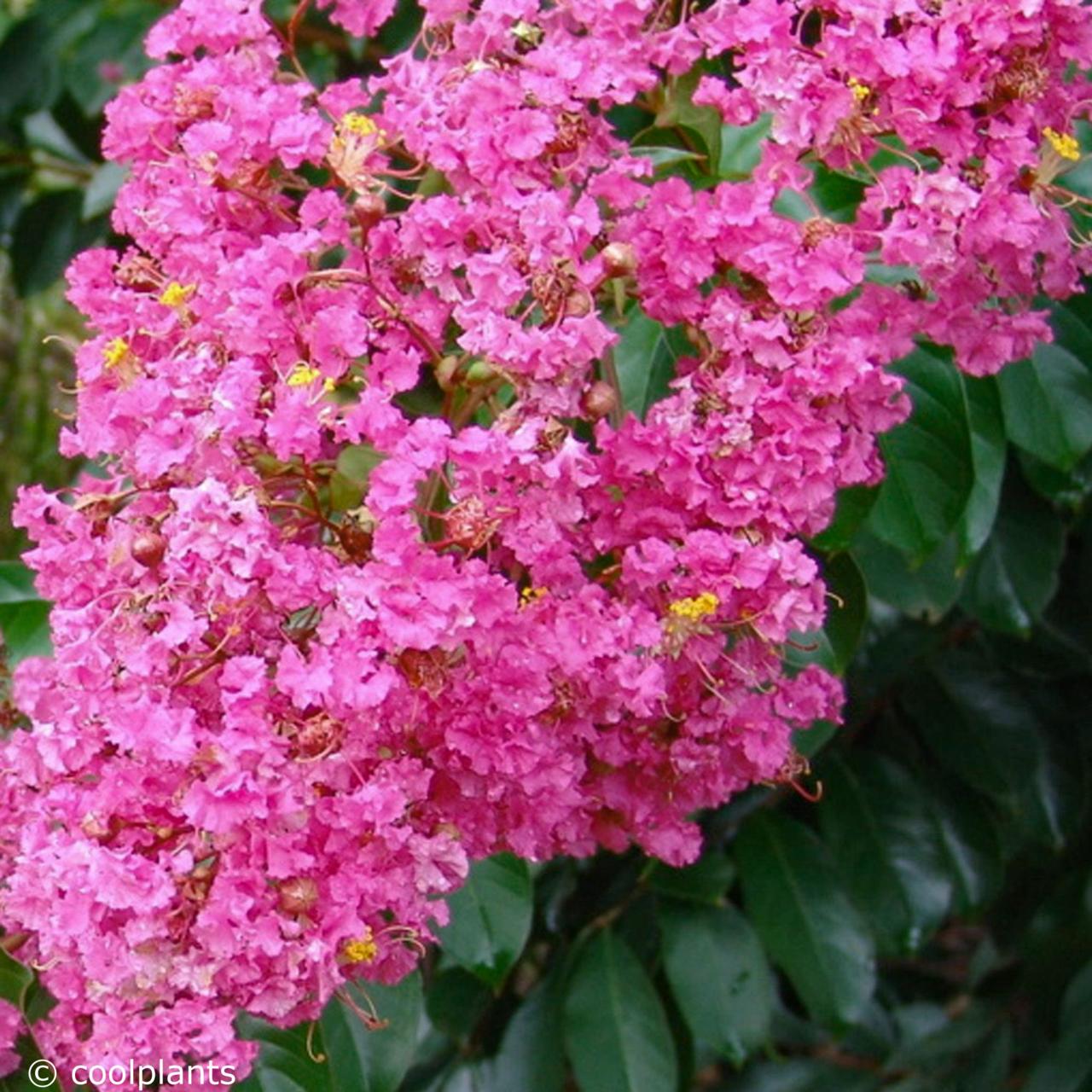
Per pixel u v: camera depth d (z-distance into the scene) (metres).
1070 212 0.87
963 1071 1.12
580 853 0.83
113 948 0.74
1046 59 0.80
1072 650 1.04
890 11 0.79
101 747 0.77
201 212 0.81
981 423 0.89
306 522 0.78
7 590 0.90
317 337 0.77
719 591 0.78
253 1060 0.81
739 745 0.81
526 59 0.80
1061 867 1.11
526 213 0.78
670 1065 0.96
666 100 0.84
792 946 0.99
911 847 1.02
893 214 0.81
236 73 0.83
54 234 1.12
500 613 0.76
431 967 1.02
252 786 0.74
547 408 0.78
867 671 1.04
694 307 0.79
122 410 0.77
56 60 1.09
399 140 0.81
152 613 0.76
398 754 0.77
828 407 0.79
